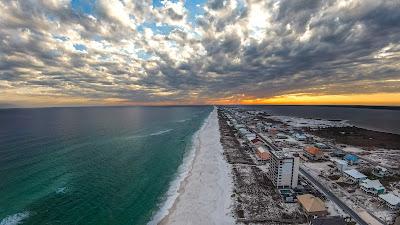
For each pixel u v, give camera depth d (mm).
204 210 64250
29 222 58250
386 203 66688
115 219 60375
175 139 165000
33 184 79938
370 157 122062
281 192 73750
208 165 102750
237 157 116688
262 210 63812
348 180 84625
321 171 95375
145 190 77500
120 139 162000
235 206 66125
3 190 74812
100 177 88125
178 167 101562
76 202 68625
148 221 59469
